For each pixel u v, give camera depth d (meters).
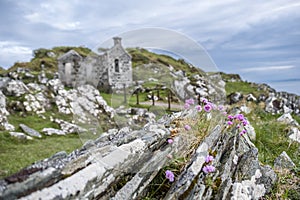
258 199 3.14
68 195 1.82
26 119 10.24
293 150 4.98
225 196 2.78
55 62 23.02
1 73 17.06
